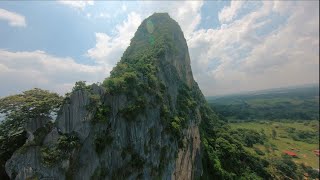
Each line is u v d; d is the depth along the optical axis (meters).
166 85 86.44
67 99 50.94
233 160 106.00
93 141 51.38
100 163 51.81
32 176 45.59
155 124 67.44
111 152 54.25
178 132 75.12
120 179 54.88
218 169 95.88
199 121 111.94
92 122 51.81
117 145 55.78
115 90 58.28
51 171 45.88
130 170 57.34
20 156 46.59
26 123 50.16
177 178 73.19
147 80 71.38
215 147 109.06
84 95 51.94
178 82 105.25
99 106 53.75
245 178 101.38
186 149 82.31
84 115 51.06
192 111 100.06
